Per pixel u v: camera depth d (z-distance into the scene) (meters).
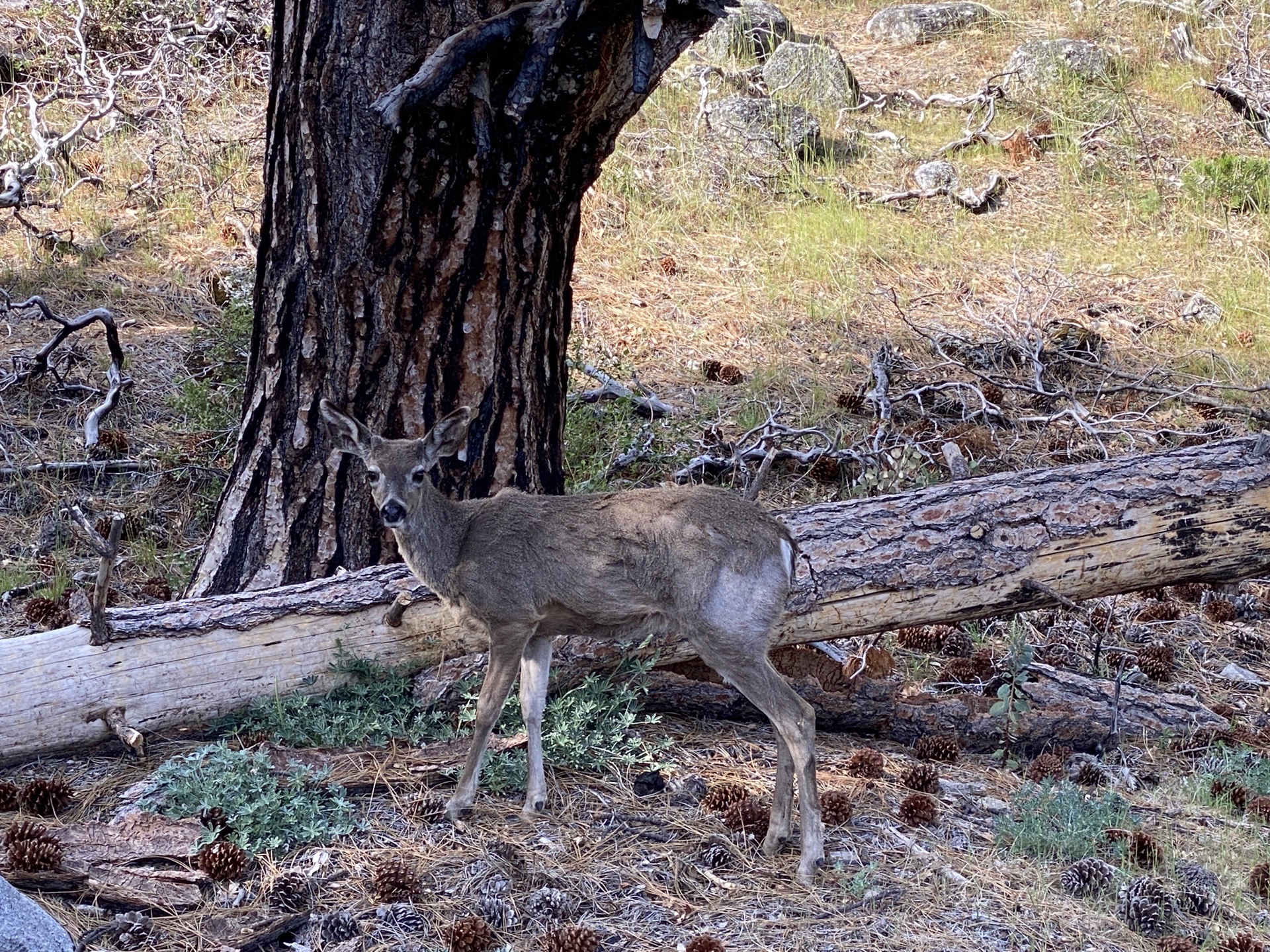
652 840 4.87
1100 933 4.54
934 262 11.22
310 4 5.62
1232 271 11.30
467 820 4.87
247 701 5.38
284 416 6.00
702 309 10.32
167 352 8.91
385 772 5.05
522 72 5.11
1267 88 13.60
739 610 4.89
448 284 5.85
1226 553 5.98
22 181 9.37
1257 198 12.46
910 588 5.75
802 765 4.75
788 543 5.05
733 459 8.04
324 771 4.94
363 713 5.39
